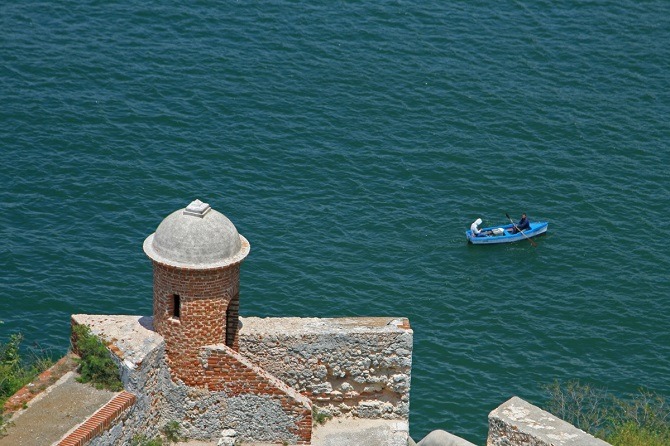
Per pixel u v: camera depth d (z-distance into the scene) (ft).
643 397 635.25
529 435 402.72
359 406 419.13
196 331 387.96
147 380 387.14
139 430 387.96
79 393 379.76
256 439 401.08
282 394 394.73
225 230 384.88
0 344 615.57
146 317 405.59
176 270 380.17
